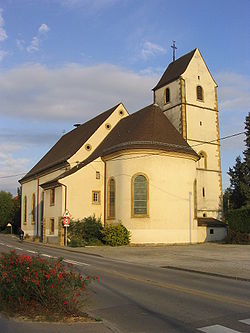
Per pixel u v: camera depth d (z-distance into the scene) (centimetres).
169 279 1395
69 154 4050
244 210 3528
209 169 4078
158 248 2908
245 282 1363
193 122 4075
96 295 1065
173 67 4412
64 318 765
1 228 8050
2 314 778
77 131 4838
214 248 2877
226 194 7019
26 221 5059
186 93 4091
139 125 3475
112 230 3169
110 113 4162
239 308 896
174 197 3241
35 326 709
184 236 3241
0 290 823
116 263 1967
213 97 4275
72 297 827
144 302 972
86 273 1516
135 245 3125
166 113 4253
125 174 3259
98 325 727
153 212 3161
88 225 3344
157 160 3231
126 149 3247
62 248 3009
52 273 816
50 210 3722
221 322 771
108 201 3453
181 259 2162
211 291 1134
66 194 3428
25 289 805
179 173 3297
